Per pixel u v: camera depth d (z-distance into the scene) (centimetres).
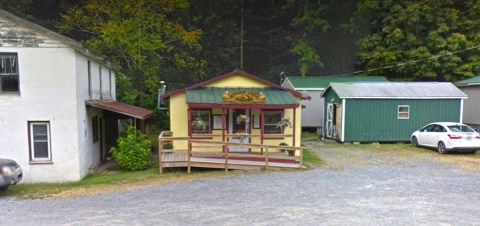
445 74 2755
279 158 1297
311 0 3559
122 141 1352
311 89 2512
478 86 2138
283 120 1473
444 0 2742
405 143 1947
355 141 1942
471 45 2680
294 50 3438
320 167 1280
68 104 1171
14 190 1031
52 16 3341
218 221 679
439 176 1102
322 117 2520
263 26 4028
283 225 654
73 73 1167
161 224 665
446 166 1279
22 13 3033
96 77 1520
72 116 1174
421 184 991
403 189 933
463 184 988
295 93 1522
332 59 3788
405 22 2761
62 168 1173
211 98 1416
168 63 3428
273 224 659
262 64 4094
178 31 3180
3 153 1149
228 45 3756
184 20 3494
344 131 1936
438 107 1942
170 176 1176
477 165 1295
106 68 1761
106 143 1702
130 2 2877
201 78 3553
